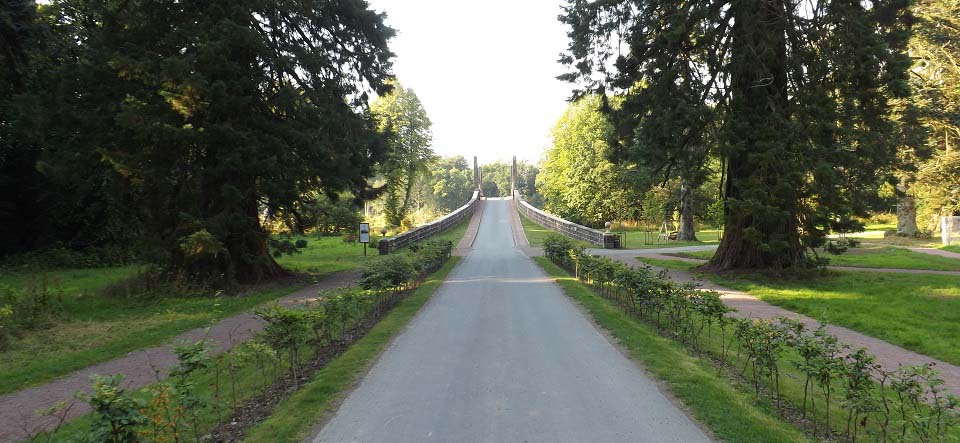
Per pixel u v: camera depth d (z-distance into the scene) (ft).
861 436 15.74
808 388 20.81
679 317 29.84
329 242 130.62
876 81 49.49
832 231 54.90
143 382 23.59
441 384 20.56
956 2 86.48
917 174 94.22
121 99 46.29
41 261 75.20
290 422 16.53
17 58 58.65
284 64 52.03
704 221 154.71
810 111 49.85
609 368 22.61
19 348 29.81
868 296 42.86
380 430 15.89
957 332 30.14
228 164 46.65
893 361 25.71
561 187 193.47
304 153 54.03
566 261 68.08
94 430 11.87
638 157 61.36
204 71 45.34
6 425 18.33
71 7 66.23
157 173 45.57
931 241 98.48
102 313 40.63
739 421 16.08
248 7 48.37
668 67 58.34
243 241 55.83
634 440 14.84
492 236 129.29
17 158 77.36
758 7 53.36
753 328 19.71
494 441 14.94
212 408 16.22
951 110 87.51
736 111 53.67
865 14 51.21
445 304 40.68
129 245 82.84
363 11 62.03
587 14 61.98
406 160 164.76
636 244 113.39
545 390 19.65
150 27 47.47
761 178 50.65
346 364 23.50
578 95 65.62
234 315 40.24
